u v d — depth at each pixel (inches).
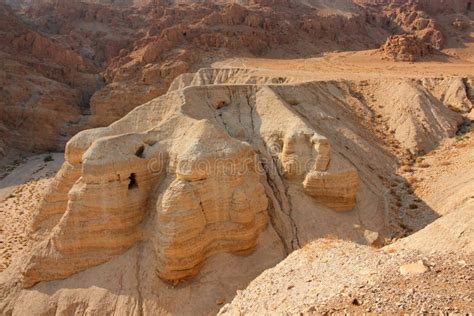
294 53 3710.6
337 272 578.6
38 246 1071.6
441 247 629.6
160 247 954.1
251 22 3823.8
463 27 4736.7
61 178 1182.3
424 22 4758.9
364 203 1269.7
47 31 4461.1
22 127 2869.1
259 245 1073.5
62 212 1179.3
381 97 1895.9
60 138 2930.6
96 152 1032.2
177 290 954.7
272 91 1533.0
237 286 978.1
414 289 446.3
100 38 4323.3
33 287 1049.5
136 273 997.8
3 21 3649.1
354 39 4367.6
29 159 2691.9
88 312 959.0
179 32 3467.0
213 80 2325.3
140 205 1060.5
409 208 1290.6
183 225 949.8
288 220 1168.2
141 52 3503.9
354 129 1632.6
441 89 2053.4
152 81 3065.9
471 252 531.5
